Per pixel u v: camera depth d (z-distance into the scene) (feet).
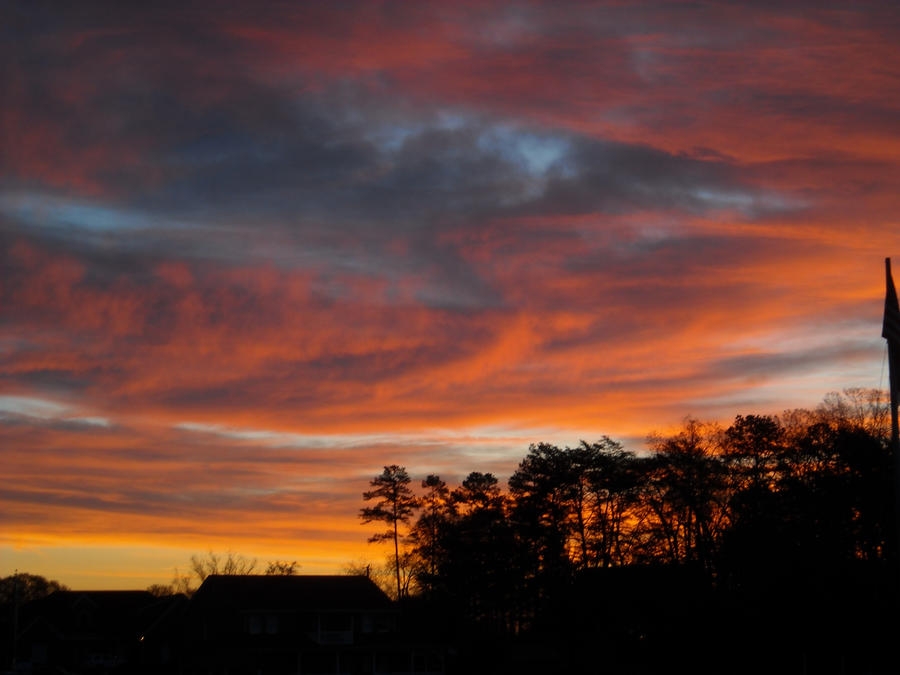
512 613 303.07
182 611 330.13
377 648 283.38
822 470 241.76
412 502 344.90
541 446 278.46
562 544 276.21
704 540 261.85
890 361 121.90
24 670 320.50
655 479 263.49
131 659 342.23
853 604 219.61
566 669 274.77
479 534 298.76
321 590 301.84
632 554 264.72
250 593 294.66
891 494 222.89
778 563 229.86
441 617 307.58
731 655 240.32
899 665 218.18
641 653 263.29
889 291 123.34
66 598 358.64
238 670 274.16
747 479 255.50
